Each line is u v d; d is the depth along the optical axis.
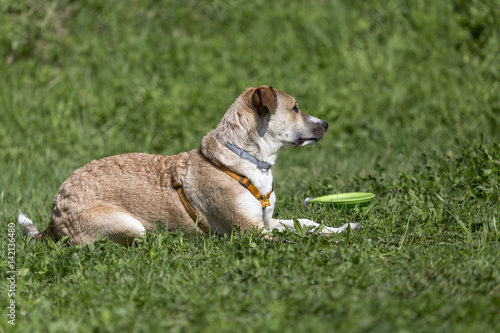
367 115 13.81
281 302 5.22
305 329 4.61
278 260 6.10
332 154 12.74
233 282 5.70
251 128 7.41
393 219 7.41
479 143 9.46
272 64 15.87
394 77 14.80
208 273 6.05
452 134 12.79
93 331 4.97
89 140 13.48
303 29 17.02
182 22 17.55
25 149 12.92
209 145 7.48
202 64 15.96
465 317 4.84
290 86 14.87
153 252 6.58
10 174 11.51
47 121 13.88
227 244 6.93
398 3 16.88
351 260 6.09
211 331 4.71
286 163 12.36
